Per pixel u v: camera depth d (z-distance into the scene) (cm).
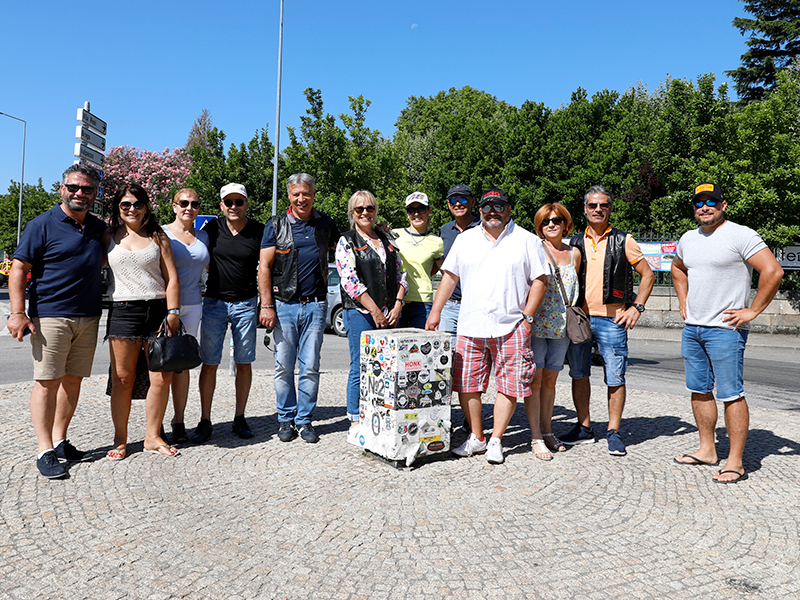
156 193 3216
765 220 1427
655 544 314
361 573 280
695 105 1523
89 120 758
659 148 1647
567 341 482
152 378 450
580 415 516
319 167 2100
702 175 1437
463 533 324
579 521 342
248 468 427
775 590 270
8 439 478
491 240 454
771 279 395
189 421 556
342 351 1109
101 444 473
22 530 319
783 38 2988
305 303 493
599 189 485
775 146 1419
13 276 394
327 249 506
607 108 2542
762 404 709
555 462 452
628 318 474
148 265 434
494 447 450
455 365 470
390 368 430
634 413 625
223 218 507
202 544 307
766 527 336
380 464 441
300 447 480
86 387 702
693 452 482
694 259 430
